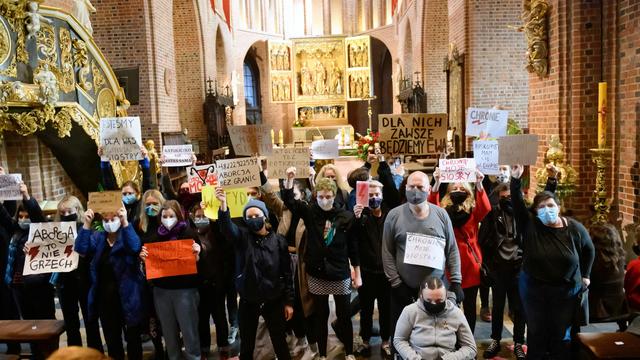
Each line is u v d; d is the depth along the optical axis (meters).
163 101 13.46
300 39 27.95
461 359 3.79
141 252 4.56
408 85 20.73
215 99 18.77
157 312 4.72
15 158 8.40
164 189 6.81
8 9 6.66
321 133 27.22
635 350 3.88
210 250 5.04
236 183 4.75
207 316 5.30
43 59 7.21
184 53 18.78
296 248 5.20
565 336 4.50
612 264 4.78
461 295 4.40
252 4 27.20
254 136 5.42
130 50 12.57
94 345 4.96
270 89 27.02
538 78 7.96
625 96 6.70
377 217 5.13
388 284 5.12
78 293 5.04
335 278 4.71
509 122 10.10
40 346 4.45
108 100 8.99
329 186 4.64
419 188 4.29
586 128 7.19
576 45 7.11
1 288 5.60
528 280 4.39
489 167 5.32
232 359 5.16
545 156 7.45
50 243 4.79
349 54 27.03
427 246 4.31
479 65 12.60
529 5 7.90
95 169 9.40
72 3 8.73
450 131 13.79
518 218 4.47
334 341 5.58
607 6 6.89
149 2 12.63
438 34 19.19
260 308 4.68
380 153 5.84
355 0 30.08
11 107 6.89
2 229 5.60
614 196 6.96
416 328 3.94
